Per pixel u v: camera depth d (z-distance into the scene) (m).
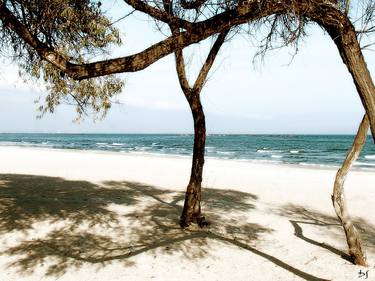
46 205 9.98
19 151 37.38
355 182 17.88
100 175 17.91
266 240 7.82
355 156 6.00
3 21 3.36
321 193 14.66
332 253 7.09
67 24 6.62
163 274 5.73
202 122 8.11
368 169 26.80
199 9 4.21
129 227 8.27
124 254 6.52
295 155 46.00
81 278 5.46
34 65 7.83
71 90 8.37
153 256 6.48
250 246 7.34
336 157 42.44
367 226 9.62
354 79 3.50
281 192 14.69
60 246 6.79
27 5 5.11
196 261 6.34
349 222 6.48
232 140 116.88
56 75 7.96
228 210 10.80
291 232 8.63
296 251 7.14
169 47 3.35
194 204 8.41
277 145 78.00
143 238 7.49
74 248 6.72
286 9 3.55
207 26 3.36
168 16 3.55
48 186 13.59
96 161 26.72
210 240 7.55
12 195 11.14
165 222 8.85
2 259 6.03
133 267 5.96
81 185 14.31
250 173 21.05
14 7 5.41
